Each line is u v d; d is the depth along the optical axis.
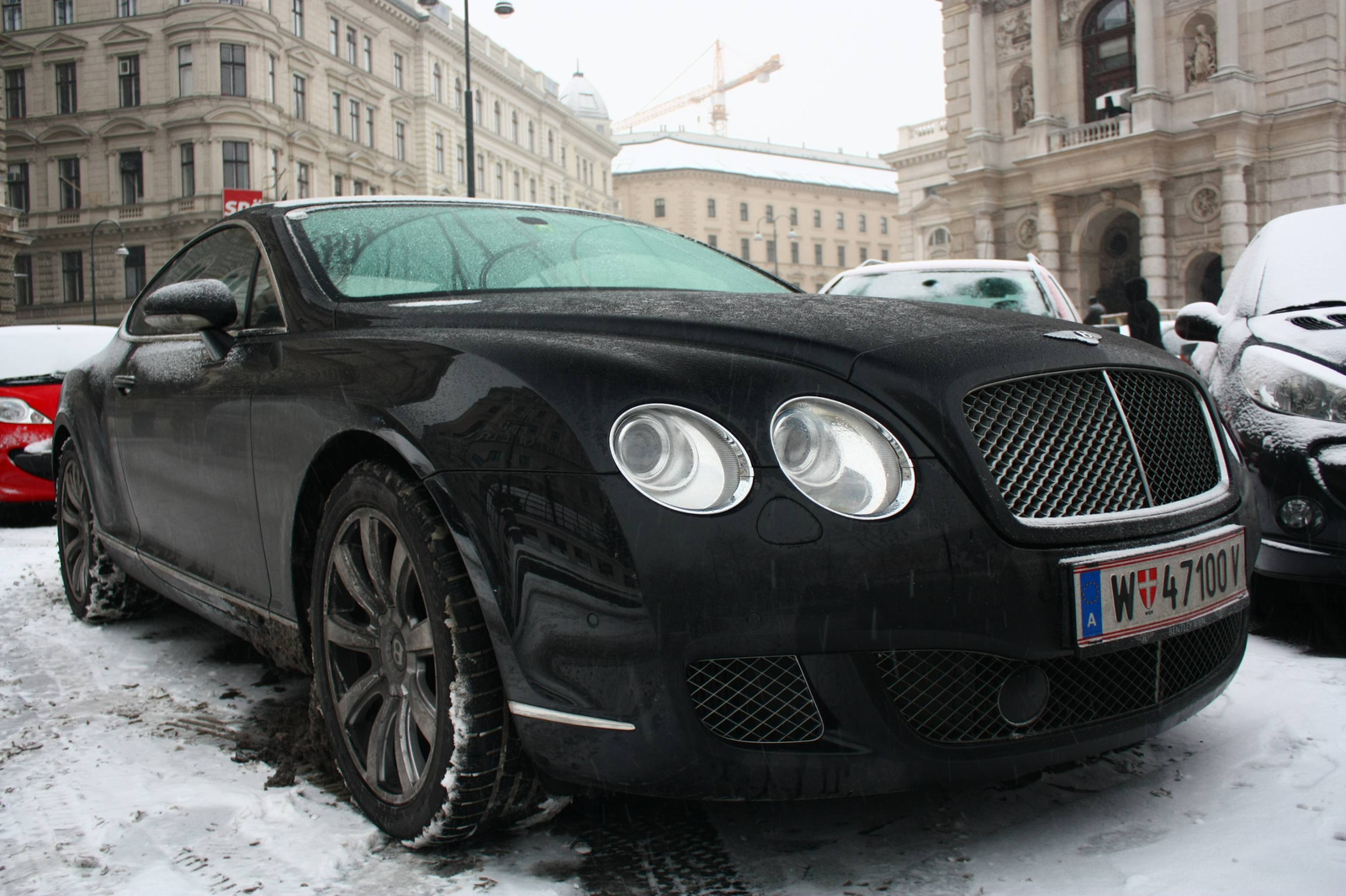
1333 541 2.93
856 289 6.63
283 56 38.75
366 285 2.34
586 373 1.65
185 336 2.84
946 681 1.62
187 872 1.74
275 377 2.19
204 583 2.61
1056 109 33.09
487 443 1.66
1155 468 1.85
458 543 1.66
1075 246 32.78
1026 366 1.73
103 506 3.29
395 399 1.82
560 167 63.94
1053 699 1.70
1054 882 1.63
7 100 40.47
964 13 35.44
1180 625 1.76
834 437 1.58
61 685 2.90
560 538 1.56
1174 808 1.88
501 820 1.78
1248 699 2.50
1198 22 30.06
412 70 47.38
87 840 1.88
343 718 1.99
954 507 1.57
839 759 1.56
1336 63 28.52
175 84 38.03
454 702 1.68
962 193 35.34
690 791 1.56
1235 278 4.12
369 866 1.75
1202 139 29.81
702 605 1.50
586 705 1.56
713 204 85.69
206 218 37.78
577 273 2.54
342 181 42.38
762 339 1.73
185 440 2.58
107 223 39.44
